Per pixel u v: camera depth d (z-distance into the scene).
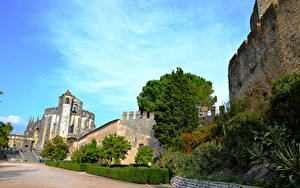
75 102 74.75
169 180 16.78
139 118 35.56
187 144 18.89
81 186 11.98
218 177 11.14
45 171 23.23
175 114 21.69
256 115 12.65
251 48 18.53
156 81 39.06
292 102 10.39
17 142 79.94
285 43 14.24
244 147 11.50
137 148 33.41
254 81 17.67
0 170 20.03
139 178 15.50
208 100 33.75
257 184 8.52
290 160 8.52
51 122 70.56
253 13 23.05
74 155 34.97
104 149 25.64
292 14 14.13
